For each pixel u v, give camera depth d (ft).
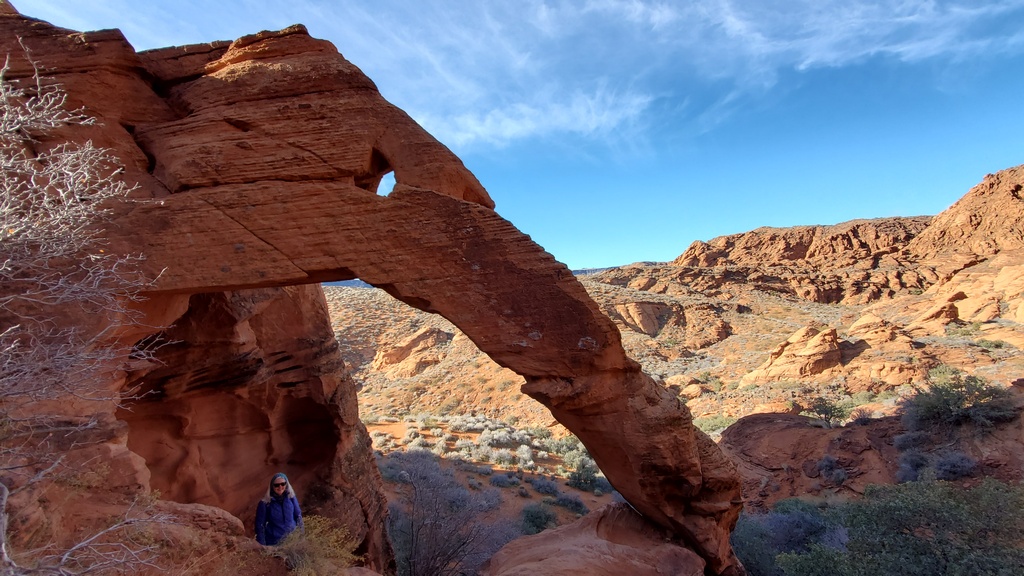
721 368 143.84
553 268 21.59
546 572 21.11
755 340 176.04
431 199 21.45
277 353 34.42
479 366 136.56
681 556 24.06
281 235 20.92
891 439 61.21
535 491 64.54
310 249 20.92
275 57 22.88
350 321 183.42
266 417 33.78
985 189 293.02
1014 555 25.77
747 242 383.04
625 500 28.37
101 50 22.08
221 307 30.22
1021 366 83.20
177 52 23.67
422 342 161.89
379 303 206.18
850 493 55.06
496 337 21.47
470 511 45.83
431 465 65.31
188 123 22.08
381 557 37.73
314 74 22.36
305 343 35.29
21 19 21.84
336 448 35.50
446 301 21.24
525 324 21.54
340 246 21.02
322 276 21.79
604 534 25.99
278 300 34.63
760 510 56.49
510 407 113.70
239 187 21.18
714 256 369.09
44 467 15.20
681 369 147.84
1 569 9.11
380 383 140.05
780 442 70.95
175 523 16.56
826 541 40.60
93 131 21.45
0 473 13.99
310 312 36.32
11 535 12.91
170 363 29.48
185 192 21.12
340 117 22.12
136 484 17.29
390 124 22.21
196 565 15.65
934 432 57.82
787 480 61.62
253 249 20.75
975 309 133.18
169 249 20.47
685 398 119.03
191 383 30.48
